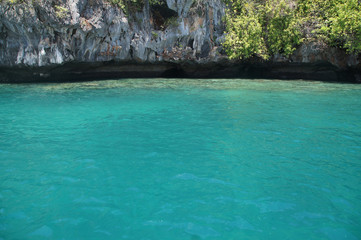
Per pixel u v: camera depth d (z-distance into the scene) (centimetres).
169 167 509
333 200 398
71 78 1866
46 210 371
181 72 2184
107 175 475
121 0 1711
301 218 355
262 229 333
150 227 337
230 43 1936
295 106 1033
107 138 675
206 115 900
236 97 1212
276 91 1377
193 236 321
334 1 1791
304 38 1866
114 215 361
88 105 1039
